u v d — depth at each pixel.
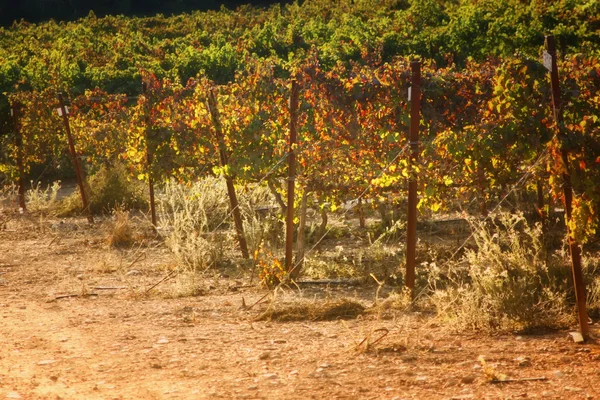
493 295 8.41
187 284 11.56
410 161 9.95
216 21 52.81
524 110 8.56
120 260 14.30
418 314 9.09
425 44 33.59
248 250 14.14
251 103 13.39
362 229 15.78
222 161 14.10
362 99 11.94
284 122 12.65
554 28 32.88
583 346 7.24
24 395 6.18
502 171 10.84
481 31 33.56
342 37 35.94
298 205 13.94
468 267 10.97
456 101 12.16
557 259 10.52
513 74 8.45
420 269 11.49
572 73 9.04
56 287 12.23
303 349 7.66
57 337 8.62
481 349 7.30
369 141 12.02
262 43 37.69
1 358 7.62
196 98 14.54
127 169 17.48
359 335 8.09
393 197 12.91
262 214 17.19
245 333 8.57
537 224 11.14
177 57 34.50
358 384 6.36
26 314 10.16
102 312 10.15
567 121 8.34
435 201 11.27
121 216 16.66
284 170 13.50
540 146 9.09
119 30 50.72
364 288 11.19
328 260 12.95
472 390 6.07
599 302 8.52
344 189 12.21
